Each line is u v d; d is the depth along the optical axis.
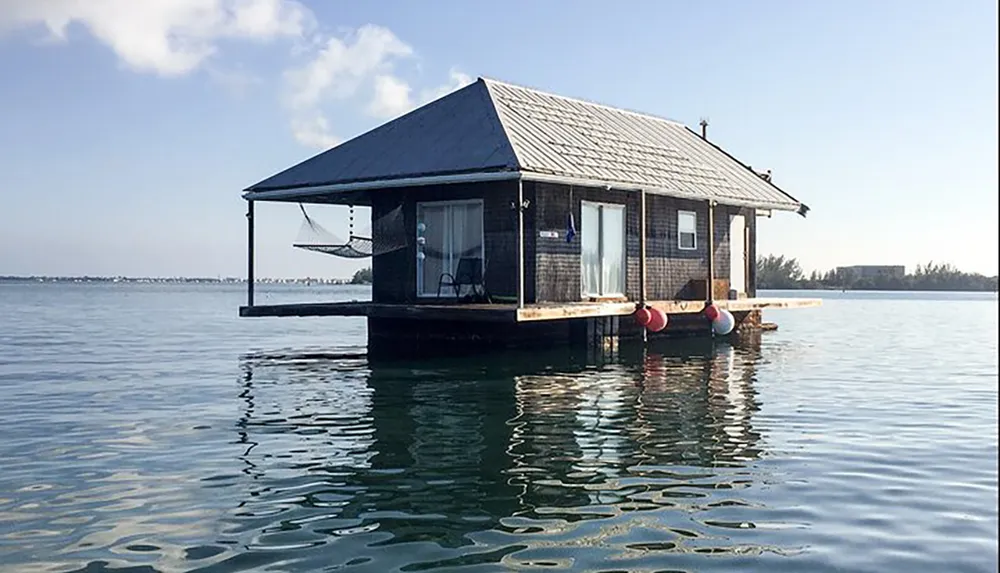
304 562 5.90
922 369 17.28
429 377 15.29
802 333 28.59
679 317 23.00
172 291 136.62
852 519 6.84
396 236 19.17
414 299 19.66
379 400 12.70
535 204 18.42
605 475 8.20
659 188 19.34
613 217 20.44
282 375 16.00
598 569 5.76
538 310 16.27
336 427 10.61
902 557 6.02
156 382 15.16
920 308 53.00
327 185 18.58
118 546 6.24
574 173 17.20
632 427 10.59
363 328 33.53
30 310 51.69
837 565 5.86
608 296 20.23
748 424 10.82
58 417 11.46
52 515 6.97
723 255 24.34
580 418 11.20
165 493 7.60
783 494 7.54
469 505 7.21
